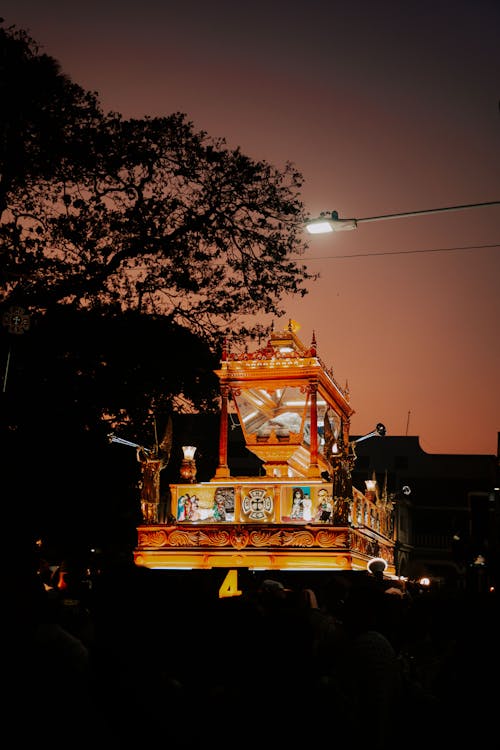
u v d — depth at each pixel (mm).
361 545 20734
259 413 21656
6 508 18625
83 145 20109
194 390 23078
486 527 38500
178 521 20234
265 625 4867
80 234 20078
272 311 22344
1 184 19859
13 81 19484
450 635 8266
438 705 6816
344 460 19016
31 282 19828
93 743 3594
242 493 19891
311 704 4680
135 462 24219
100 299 20719
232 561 19297
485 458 57219
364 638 6219
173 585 4344
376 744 5855
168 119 20875
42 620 4406
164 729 3717
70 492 20875
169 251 20797
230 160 21438
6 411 18969
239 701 4605
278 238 22188
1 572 4188
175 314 21625
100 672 3811
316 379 20375
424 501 56625
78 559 9141
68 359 19906
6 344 19062
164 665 4031
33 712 3645
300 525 19062
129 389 20922
